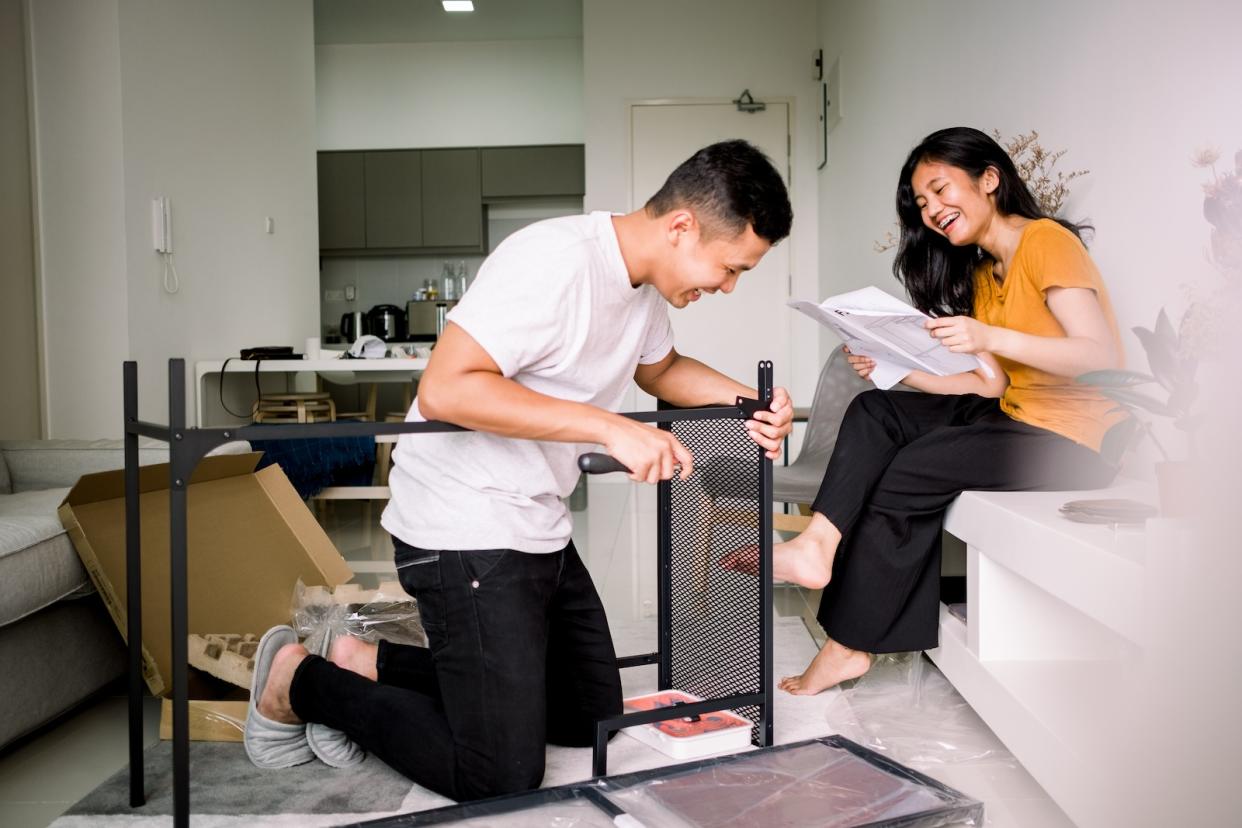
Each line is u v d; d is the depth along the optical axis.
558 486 1.55
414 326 6.90
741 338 5.86
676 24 5.73
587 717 1.71
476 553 1.44
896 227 4.00
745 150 1.41
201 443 1.25
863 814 1.40
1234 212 1.36
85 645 2.04
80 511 1.87
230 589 2.13
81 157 3.75
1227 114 1.69
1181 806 1.04
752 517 1.73
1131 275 2.07
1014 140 2.74
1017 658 1.71
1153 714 1.09
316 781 1.64
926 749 1.75
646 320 1.58
